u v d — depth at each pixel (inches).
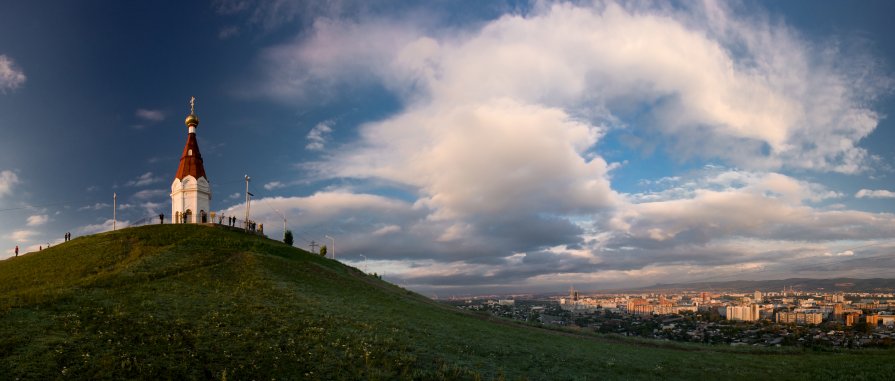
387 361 1125.1
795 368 1496.1
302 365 1037.2
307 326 1357.0
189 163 3572.8
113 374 885.2
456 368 1136.8
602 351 1678.2
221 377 922.7
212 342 1103.6
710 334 4190.5
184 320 1254.3
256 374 957.8
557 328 2396.7
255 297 1681.8
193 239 2684.5
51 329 1076.5
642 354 1695.4
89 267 2082.9
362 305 1893.5
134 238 2667.3
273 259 2514.8
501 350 1441.9
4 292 1774.1
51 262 2231.8
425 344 1363.2
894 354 1903.3
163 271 1946.4
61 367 885.8
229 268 2150.6
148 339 1071.6
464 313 2486.5
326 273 2581.2
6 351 925.8
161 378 895.1
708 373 1393.9
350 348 1194.6
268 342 1153.4
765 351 1994.3
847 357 1780.3
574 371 1289.4
